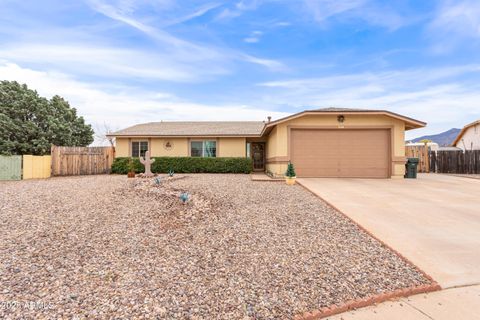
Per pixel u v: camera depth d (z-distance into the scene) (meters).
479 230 4.84
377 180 12.21
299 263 3.51
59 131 24.39
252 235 4.61
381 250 3.97
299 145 13.27
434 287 2.96
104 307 2.48
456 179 12.91
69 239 4.33
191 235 4.59
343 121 13.18
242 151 18.92
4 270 3.21
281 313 2.45
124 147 18.95
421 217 5.69
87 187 10.05
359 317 2.48
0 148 20.75
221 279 3.06
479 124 23.17
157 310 2.45
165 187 9.93
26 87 24.58
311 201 7.39
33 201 7.27
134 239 4.37
